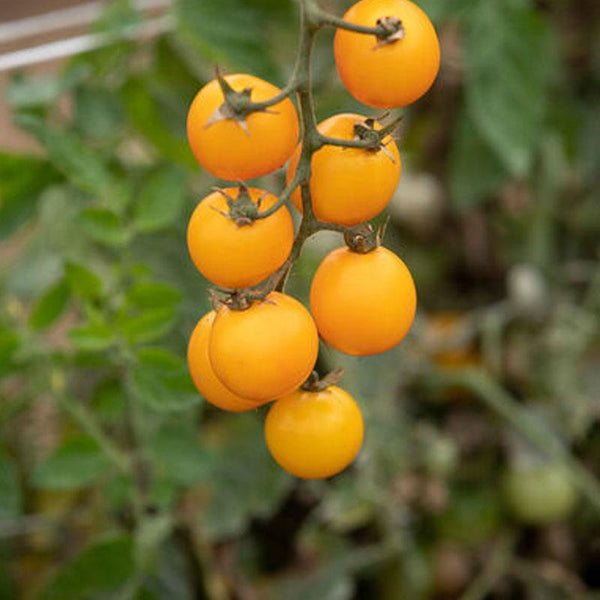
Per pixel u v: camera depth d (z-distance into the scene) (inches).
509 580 29.2
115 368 22.3
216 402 15.5
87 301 20.7
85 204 23.3
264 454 26.1
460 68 29.8
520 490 28.2
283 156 14.3
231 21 22.7
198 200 24.3
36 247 24.7
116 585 21.5
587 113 32.5
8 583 24.6
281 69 23.8
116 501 21.9
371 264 14.7
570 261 33.9
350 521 26.7
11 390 25.7
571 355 30.1
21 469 27.2
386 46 14.0
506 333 31.3
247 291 14.4
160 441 21.4
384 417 27.4
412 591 27.7
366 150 14.2
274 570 27.6
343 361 26.6
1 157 21.5
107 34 22.9
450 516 28.5
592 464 30.1
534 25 24.1
